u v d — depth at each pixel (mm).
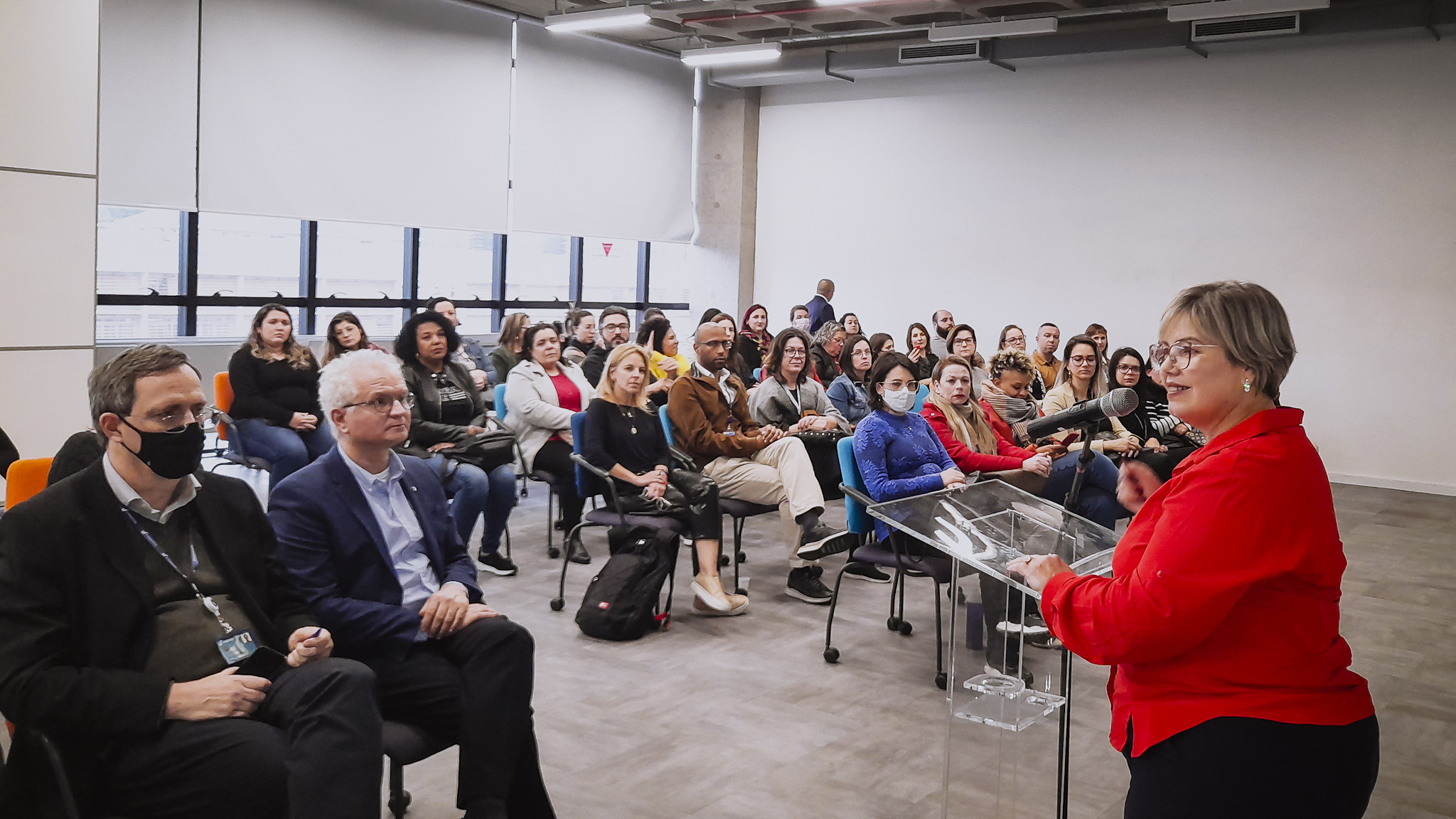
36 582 1798
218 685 1852
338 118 8250
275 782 1801
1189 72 9164
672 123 11227
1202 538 1450
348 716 1876
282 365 5434
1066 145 9828
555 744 3102
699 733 3215
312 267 8547
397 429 2385
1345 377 8648
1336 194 8609
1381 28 7906
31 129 4797
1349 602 5020
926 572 3732
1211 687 1488
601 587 4105
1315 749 1439
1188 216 9273
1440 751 3316
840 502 7016
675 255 11797
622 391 4555
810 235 11414
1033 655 2447
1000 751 2438
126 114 6965
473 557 5246
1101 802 2855
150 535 1966
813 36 9898
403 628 2248
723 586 4887
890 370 4215
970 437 4781
